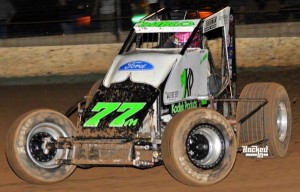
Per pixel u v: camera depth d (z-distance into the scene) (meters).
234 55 8.40
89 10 16.62
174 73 7.50
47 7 16.66
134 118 7.11
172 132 6.87
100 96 7.57
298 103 11.91
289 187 7.03
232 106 8.43
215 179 7.07
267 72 14.87
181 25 7.99
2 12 16.55
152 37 8.48
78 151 7.24
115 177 7.87
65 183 7.68
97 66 15.57
